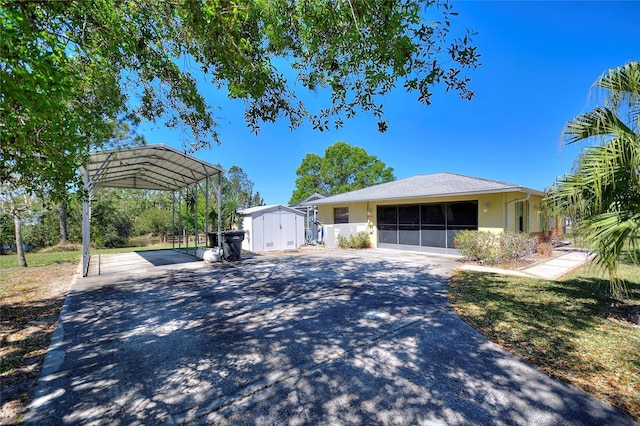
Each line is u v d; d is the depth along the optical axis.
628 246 3.36
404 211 12.70
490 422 2.02
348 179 36.22
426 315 4.32
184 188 14.91
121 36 2.54
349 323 4.04
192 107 3.81
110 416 2.15
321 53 3.10
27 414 2.17
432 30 2.67
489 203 9.91
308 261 10.05
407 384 2.52
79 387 2.53
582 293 5.37
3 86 1.63
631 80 3.59
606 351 3.05
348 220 15.14
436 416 2.10
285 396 2.37
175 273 7.98
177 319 4.29
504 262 8.80
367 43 2.69
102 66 2.83
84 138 2.96
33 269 9.26
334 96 3.69
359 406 2.23
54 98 2.01
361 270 8.17
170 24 2.74
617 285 3.78
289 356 3.08
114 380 2.64
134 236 21.81
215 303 5.09
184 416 2.14
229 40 2.37
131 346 3.37
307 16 2.44
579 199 3.80
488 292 5.52
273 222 14.27
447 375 2.65
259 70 2.85
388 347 3.25
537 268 8.13
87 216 7.79
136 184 13.55
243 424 2.04
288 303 5.05
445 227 11.28
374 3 2.31
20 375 2.73
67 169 2.98
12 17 1.58
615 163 3.42
